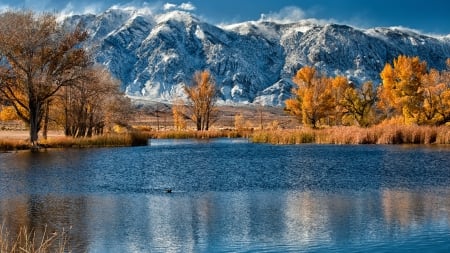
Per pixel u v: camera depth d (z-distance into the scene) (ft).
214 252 47.75
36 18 169.27
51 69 173.88
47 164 123.13
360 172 104.58
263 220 60.23
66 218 61.52
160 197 75.97
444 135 192.75
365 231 54.65
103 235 53.62
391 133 196.95
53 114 208.23
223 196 76.74
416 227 56.13
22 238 52.19
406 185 86.28
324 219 60.54
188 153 160.76
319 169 110.52
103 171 108.78
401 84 240.32
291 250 48.16
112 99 218.59
